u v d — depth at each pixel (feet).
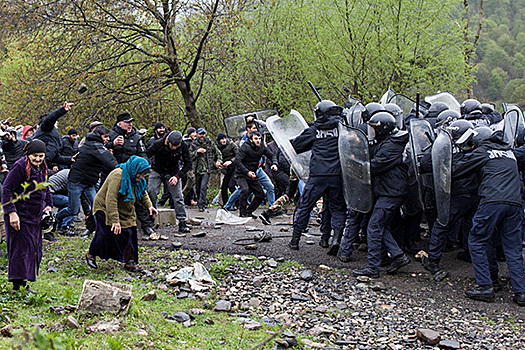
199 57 57.26
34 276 16.15
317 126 24.08
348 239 23.26
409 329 16.49
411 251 24.75
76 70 56.13
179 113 67.15
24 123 58.13
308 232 29.25
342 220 23.88
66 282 18.71
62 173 28.40
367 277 21.34
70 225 28.68
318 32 56.34
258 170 33.86
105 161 26.78
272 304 18.15
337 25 55.21
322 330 15.69
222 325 15.34
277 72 60.29
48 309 14.66
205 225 31.12
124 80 58.34
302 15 57.21
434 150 21.07
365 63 55.16
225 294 18.83
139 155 28.63
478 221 19.35
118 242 20.67
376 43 53.78
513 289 19.38
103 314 13.93
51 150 29.48
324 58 56.18
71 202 26.94
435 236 21.77
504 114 23.16
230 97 63.57
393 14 52.90
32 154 16.15
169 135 27.76
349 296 19.44
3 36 58.39
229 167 39.81
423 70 52.54
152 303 16.88
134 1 53.16
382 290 20.16
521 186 21.68
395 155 21.20
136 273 20.85
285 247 25.23
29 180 16.05
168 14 54.39
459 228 25.09
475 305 18.97
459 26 52.95
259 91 61.77
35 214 16.24
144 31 55.57
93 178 27.22
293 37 58.49
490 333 16.43
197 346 13.08
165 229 29.35
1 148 29.71
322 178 23.62
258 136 32.04
